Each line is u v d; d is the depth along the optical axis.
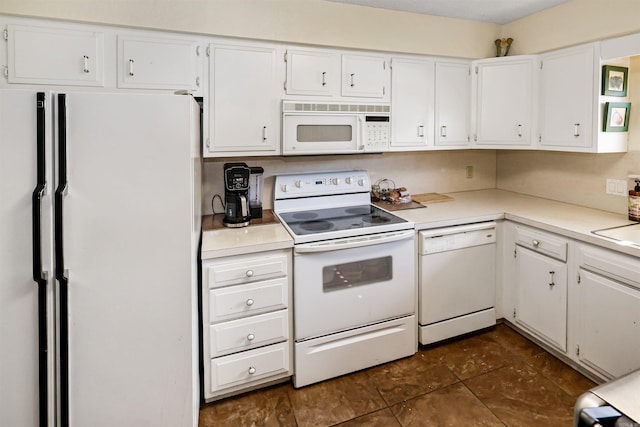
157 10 2.02
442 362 2.32
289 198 2.64
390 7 2.52
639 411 0.73
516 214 2.48
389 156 3.07
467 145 2.92
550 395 2.00
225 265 1.88
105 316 1.50
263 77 2.28
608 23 2.17
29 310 1.41
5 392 1.42
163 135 1.50
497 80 2.76
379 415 1.90
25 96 1.35
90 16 1.91
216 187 2.62
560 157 2.84
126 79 2.01
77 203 1.43
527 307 2.43
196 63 2.13
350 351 2.20
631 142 2.34
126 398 1.57
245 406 1.98
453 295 2.46
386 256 2.24
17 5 1.80
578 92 2.34
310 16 2.34
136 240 1.51
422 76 2.71
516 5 2.50
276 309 2.02
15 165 1.36
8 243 1.37
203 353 1.92
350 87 2.50
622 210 2.41
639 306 1.77
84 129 1.41
